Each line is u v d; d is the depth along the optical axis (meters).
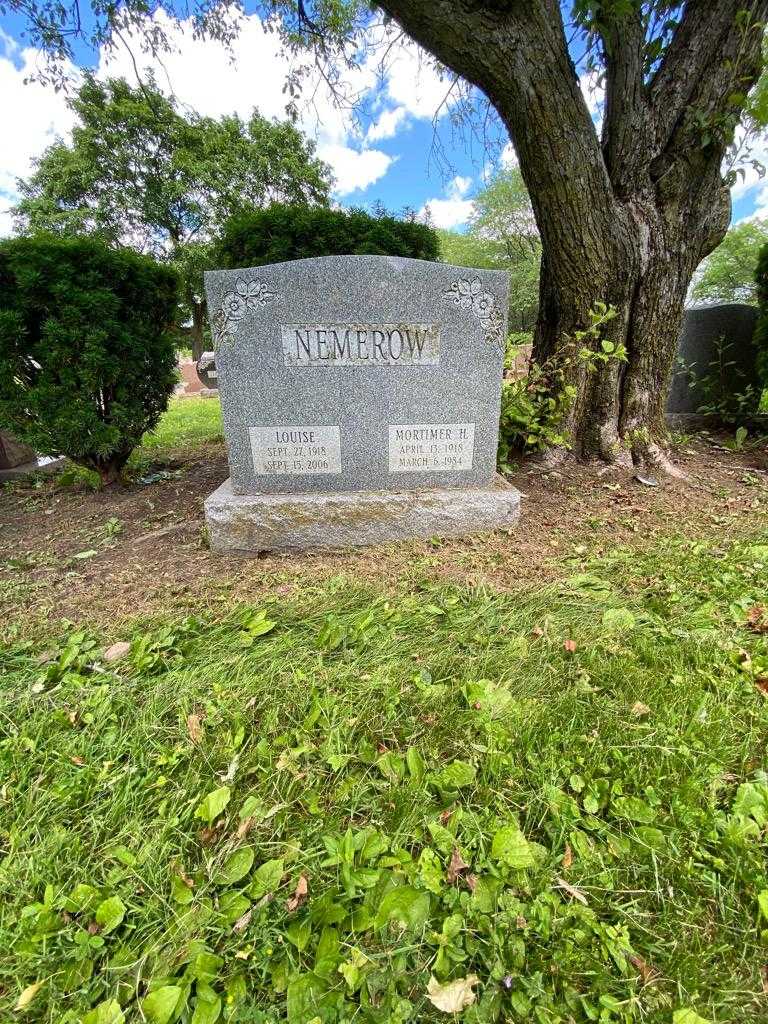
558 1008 0.95
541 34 2.87
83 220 20.84
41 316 3.65
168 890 1.18
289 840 1.27
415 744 1.54
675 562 2.59
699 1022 0.91
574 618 2.13
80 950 1.06
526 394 3.81
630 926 1.09
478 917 1.08
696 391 5.42
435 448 3.02
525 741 1.52
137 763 1.50
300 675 1.82
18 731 1.62
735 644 1.92
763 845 1.23
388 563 2.74
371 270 2.68
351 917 1.10
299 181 22.44
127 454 4.24
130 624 2.21
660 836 1.24
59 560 2.91
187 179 20.95
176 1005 0.96
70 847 1.26
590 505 3.35
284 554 2.90
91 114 19.61
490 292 2.79
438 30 2.93
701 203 3.46
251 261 5.56
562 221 3.35
